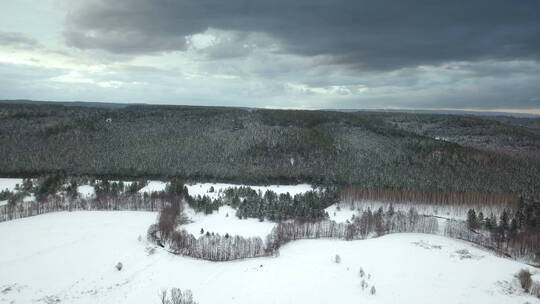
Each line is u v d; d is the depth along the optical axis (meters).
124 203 138.62
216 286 78.06
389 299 73.19
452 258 94.19
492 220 119.75
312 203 137.25
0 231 107.69
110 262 87.75
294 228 112.62
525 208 127.75
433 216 134.00
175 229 109.25
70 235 105.25
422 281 81.19
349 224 117.94
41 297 71.75
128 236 105.75
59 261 87.44
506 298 74.56
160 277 81.69
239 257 94.19
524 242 101.81
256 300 72.31
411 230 118.88
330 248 101.38
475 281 81.62
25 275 79.94
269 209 128.62
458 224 120.69
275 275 83.31
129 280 79.75
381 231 116.06
